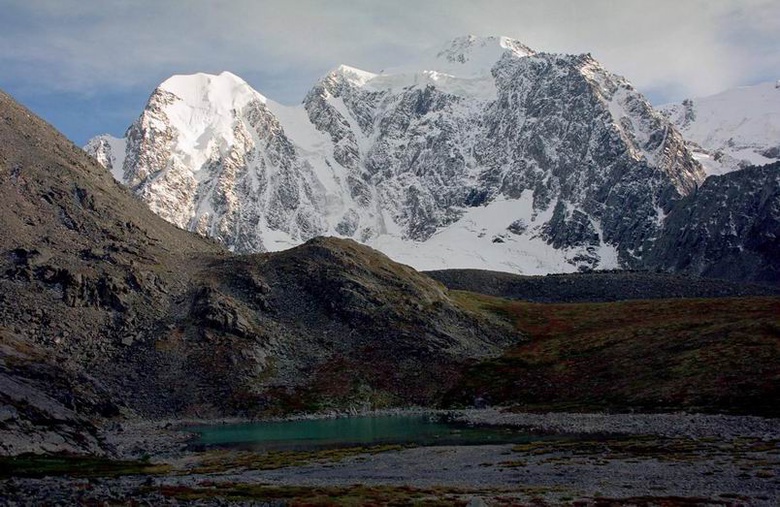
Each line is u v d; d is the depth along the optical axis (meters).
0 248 196.75
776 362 136.50
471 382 170.50
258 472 88.38
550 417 133.62
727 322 175.12
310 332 194.00
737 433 100.25
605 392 146.50
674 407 127.06
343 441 117.44
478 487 73.06
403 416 150.62
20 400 108.25
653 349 164.75
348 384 170.62
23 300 178.88
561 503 61.81
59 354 161.75
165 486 72.62
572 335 198.12
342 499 65.31
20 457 88.00
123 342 174.88
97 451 102.12
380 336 191.88
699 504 59.56
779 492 63.25
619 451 92.81
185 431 134.75
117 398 151.88
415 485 75.69
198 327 185.25
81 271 193.62
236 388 164.00
